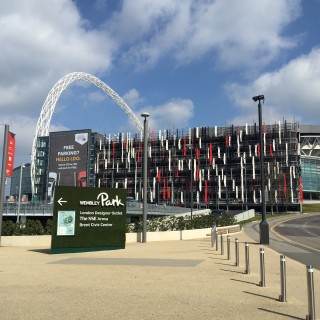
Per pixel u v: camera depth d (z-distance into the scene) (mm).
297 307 8391
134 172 121000
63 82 138250
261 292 9992
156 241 27859
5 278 12141
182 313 7812
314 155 137750
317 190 124250
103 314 7703
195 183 113875
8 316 7547
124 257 18125
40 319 7340
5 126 25234
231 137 113000
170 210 68688
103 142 127062
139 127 155750
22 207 56906
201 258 17516
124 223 22344
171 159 117688
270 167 103688
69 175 125562
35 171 133500
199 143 115812
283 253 20938
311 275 7387
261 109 25359
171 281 11578
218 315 7680
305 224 50781
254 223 52781
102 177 124125
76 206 20938
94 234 21266
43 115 138125
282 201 101312
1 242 24156
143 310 8039
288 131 107312
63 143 127500
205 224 36938
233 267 14578
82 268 14406
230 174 110938
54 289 10328
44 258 17844
